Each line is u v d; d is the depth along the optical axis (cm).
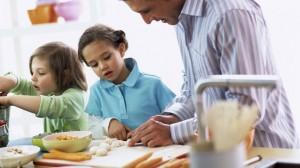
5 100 140
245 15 103
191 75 125
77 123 152
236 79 66
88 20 225
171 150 108
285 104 118
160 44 206
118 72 157
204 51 111
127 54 209
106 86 161
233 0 106
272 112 111
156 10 117
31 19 231
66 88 159
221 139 55
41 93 162
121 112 157
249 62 100
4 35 238
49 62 158
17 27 235
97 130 146
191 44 119
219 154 55
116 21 213
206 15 110
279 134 112
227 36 102
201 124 63
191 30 119
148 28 207
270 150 104
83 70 165
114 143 120
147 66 208
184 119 129
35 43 237
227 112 57
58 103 145
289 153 101
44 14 228
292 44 182
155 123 118
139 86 160
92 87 166
